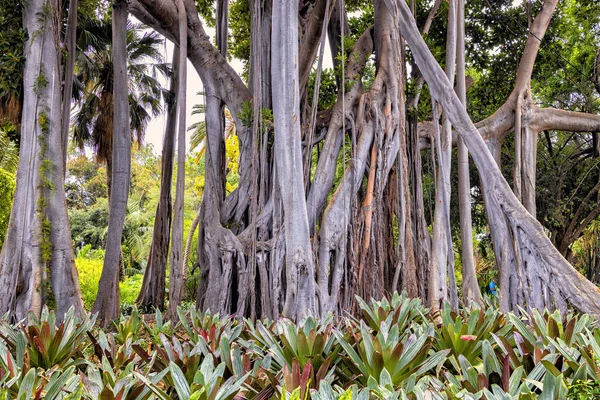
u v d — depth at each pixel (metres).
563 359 4.04
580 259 26.14
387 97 11.41
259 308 10.67
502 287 8.57
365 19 16.78
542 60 18.70
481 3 18.25
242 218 11.96
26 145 8.93
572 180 20.44
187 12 12.88
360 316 9.60
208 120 12.84
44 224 8.70
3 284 8.42
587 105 19.94
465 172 11.70
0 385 3.33
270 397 3.51
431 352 4.63
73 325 5.08
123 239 39.16
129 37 21.73
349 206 10.50
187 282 18.72
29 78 9.08
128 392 3.35
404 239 9.41
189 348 4.71
